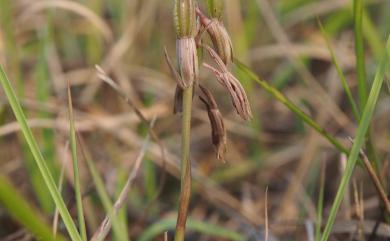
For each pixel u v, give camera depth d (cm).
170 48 57
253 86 53
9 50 44
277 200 46
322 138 47
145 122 36
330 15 58
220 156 28
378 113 50
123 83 50
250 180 48
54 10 53
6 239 38
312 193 45
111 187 42
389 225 35
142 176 46
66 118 44
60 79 49
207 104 28
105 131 46
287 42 51
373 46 41
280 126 53
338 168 46
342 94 53
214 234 40
